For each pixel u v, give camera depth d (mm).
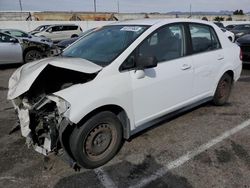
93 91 3006
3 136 4098
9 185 2961
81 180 3033
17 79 3414
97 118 3094
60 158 3430
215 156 3453
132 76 3355
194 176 3062
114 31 3961
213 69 4570
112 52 3471
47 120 2988
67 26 23328
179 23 4074
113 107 3297
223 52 4797
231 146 3693
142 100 3504
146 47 3557
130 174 3133
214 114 4809
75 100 2873
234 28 22734
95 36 4137
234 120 4555
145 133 4086
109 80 3156
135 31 3695
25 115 3141
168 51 3850
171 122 4469
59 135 2932
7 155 3547
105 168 3252
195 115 4766
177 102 4027
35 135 3156
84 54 3766
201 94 4488
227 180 2971
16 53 10203
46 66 3229
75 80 3393
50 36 22266
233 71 5070
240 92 6199
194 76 4191
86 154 3135
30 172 3186
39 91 3381
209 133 4086
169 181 2990
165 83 3730
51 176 3109
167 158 3434
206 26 4562
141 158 3443
